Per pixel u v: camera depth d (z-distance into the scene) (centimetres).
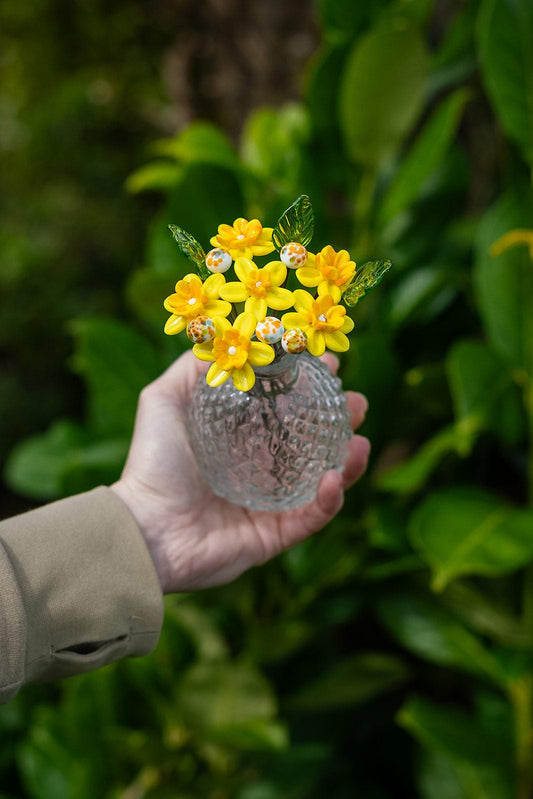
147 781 94
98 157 230
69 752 97
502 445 86
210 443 57
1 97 245
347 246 90
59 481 83
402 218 86
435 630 83
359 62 77
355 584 87
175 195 81
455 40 84
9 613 54
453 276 82
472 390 75
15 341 211
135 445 61
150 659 90
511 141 78
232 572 63
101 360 85
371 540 80
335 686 88
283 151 90
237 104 116
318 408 57
